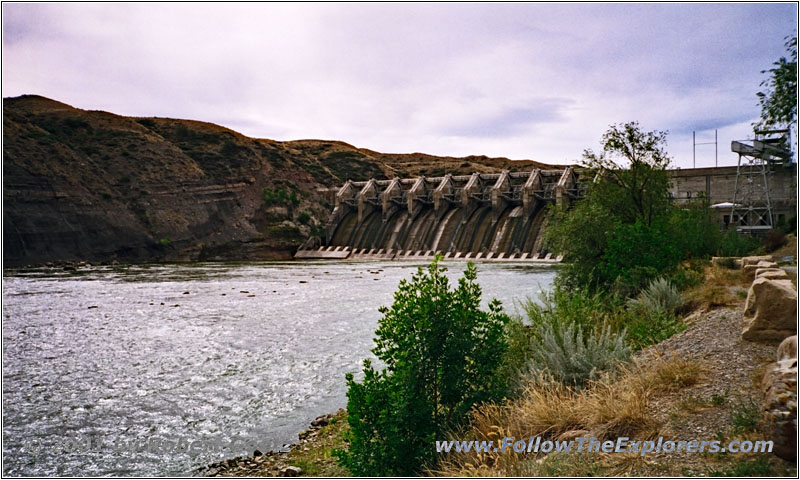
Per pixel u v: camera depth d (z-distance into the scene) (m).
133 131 133.12
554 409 9.41
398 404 9.69
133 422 17.70
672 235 33.91
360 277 68.06
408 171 192.88
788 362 7.37
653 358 11.86
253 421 17.53
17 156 103.94
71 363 25.14
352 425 10.00
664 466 6.74
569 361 12.43
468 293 10.85
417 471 9.27
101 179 114.94
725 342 11.70
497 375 11.42
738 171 74.06
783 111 11.77
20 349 28.02
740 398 8.30
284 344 28.50
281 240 125.25
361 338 29.73
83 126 131.75
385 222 116.94
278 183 139.38
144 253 112.19
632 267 25.33
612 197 34.53
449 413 10.54
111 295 50.94
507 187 107.06
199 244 118.75
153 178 121.38
